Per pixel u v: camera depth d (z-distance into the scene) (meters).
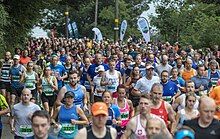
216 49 26.05
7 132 14.19
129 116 10.73
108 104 10.14
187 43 46.06
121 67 17.55
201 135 6.98
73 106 10.09
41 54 24.62
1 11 23.00
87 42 35.28
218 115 11.04
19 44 28.22
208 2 41.25
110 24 82.69
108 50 26.28
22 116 10.14
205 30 44.66
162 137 6.02
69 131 10.05
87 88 16.58
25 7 28.02
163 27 54.62
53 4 33.16
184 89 13.94
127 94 14.63
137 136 8.29
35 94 16.23
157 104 9.65
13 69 16.86
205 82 14.66
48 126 6.15
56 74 16.95
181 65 17.30
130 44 29.38
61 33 87.25
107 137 6.89
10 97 17.06
